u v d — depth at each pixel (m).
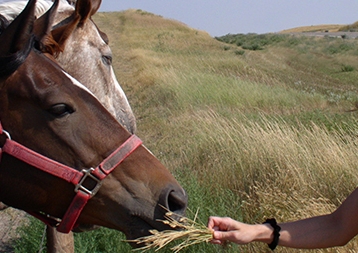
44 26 2.07
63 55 2.83
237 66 18.95
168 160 6.46
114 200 1.96
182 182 4.64
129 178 1.96
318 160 4.69
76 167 1.92
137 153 2.00
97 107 1.98
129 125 3.38
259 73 18.22
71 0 3.41
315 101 11.30
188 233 1.89
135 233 1.98
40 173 1.91
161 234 1.84
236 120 7.11
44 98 1.87
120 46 28.44
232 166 5.12
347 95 12.53
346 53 27.39
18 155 1.86
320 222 2.01
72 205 1.93
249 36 47.41
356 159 4.74
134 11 50.72
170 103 10.88
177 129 8.18
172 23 41.28
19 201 1.99
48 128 1.89
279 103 10.73
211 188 4.96
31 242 3.81
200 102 10.57
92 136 1.94
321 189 4.41
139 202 1.96
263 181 4.78
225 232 1.96
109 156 1.94
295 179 4.45
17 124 1.87
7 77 1.88
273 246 2.01
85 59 2.93
